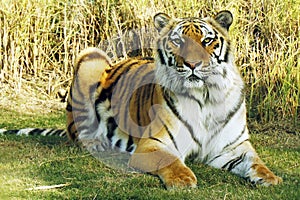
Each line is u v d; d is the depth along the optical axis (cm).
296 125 1195
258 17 1346
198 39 870
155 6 1411
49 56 1498
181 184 825
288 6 1334
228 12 907
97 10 1460
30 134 1135
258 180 849
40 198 806
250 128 1195
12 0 1462
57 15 1492
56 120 1270
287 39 1301
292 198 788
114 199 798
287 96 1228
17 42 1448
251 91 1233
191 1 1381
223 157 916
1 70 1452
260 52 1311
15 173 909
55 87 1429
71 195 815
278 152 1035
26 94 1418
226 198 793
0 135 1122
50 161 964
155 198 791
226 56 895
